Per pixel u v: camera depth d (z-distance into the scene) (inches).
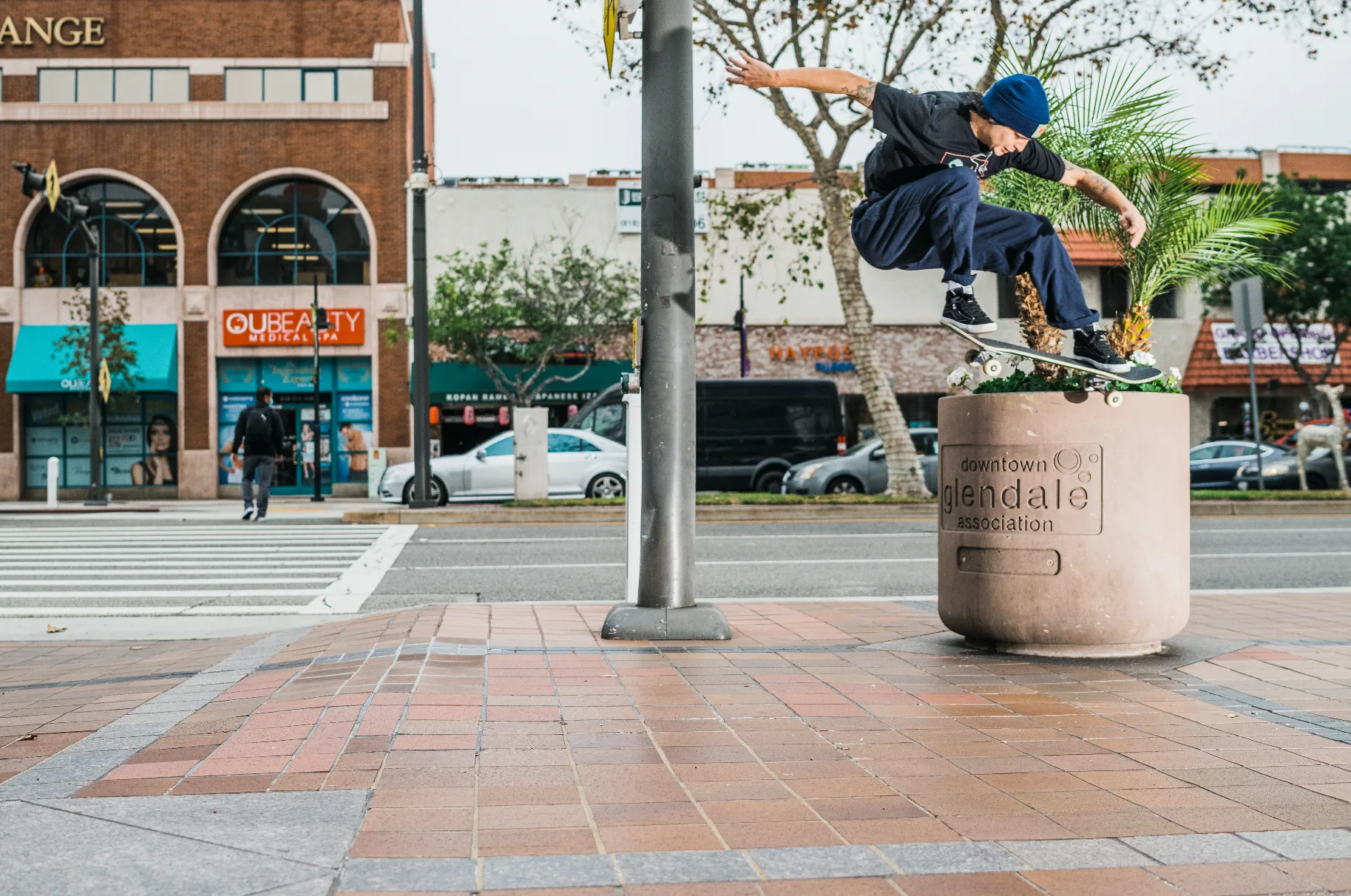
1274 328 1225.4
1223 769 129.0
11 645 261.4
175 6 1168.8
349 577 386.3
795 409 856.9
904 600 306.5
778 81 165.5
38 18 1163.3
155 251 1169.4
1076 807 114.3
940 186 163.6
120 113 1154.7
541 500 685.9
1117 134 248.8
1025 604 201.8
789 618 259.8
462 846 101.0
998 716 156.3
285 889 90.0
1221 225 252.1
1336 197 1203.2
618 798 116.3
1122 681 181.9
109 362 1056.2
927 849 101.1
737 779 123.6
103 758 133.4
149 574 399.5
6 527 644.7
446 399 1200.8
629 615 223.1
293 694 169.5
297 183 1181.7
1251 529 552.1
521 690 169.6
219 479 1165.7
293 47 1175.6
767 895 90.6
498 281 1163.3
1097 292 1210.0
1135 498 199.3
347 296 1167.6
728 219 805.9
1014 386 209.3
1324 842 103.7
